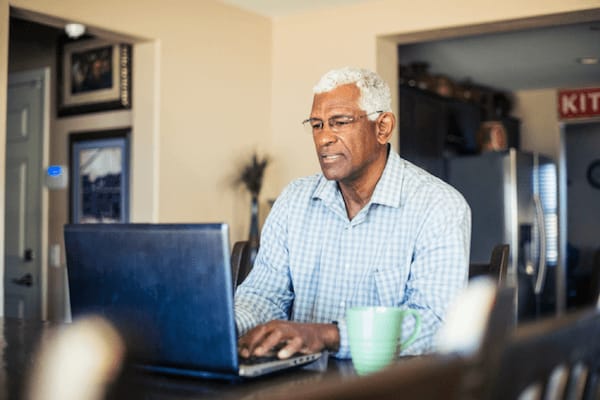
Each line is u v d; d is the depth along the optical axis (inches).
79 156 159.9
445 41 191.6
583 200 281.6
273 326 47.8
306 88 169.5
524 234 193.3
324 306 65.7
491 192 191.6
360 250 64.7
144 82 145.1
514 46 198.2
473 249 192.7
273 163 172.9
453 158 200.1
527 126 266.8
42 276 165.2
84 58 157.5
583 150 281.7
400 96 186.2
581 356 23.6
